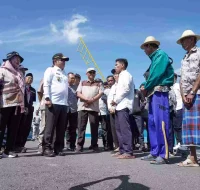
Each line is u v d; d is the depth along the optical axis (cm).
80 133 700
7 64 555
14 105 539
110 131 765
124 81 561
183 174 367
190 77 439
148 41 491
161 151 469
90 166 431
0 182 311
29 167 414
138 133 750
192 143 430
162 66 476
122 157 539
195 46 448
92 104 707
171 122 618
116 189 285
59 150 596
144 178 339
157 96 479
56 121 586
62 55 618
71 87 784
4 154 545
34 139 1499
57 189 284
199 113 430
